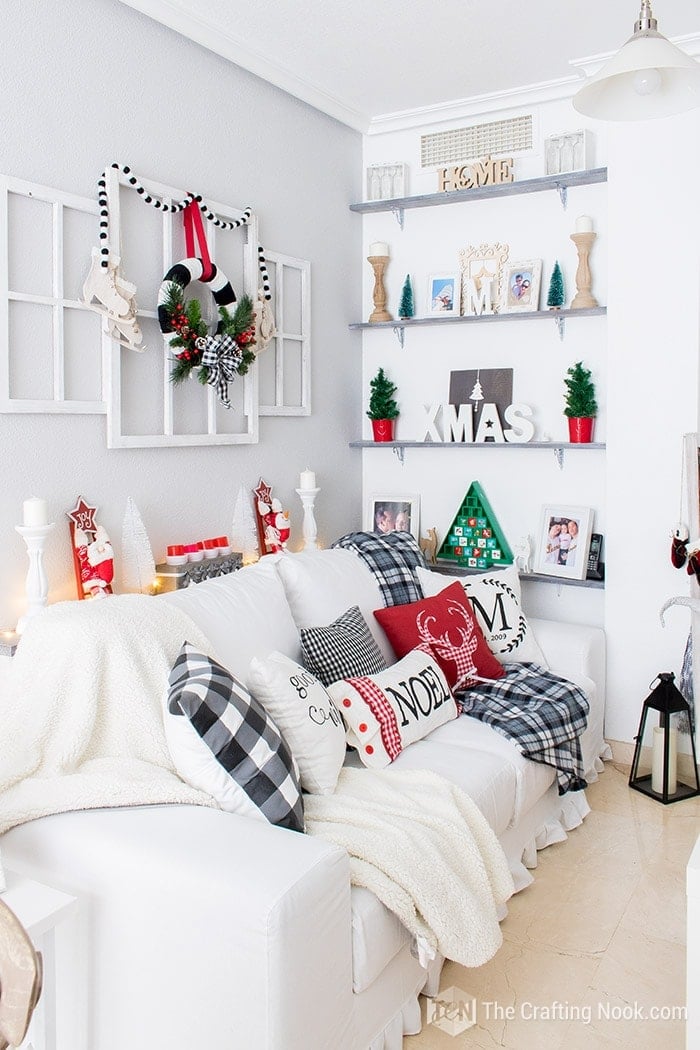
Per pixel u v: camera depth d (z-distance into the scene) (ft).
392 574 10.16
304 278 11.63
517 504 12.17
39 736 6.02
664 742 9.78
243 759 5.68
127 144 8.77
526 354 11.93
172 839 5.18
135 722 6.31
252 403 10.62
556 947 7.07
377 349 13.09
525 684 9.27
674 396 10.41
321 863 4.97
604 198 11.16
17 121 7.61
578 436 11.23
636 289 10.52
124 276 8.79
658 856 8.57
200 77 9.69
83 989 5.26
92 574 8.38
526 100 11.39
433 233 12.50
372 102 11.85
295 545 11.80
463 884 6.02
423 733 8.04
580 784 8.96
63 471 8.27
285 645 8.13
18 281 7.71
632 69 5.86
